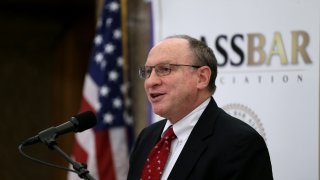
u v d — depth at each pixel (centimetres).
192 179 241
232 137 243
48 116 817
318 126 325
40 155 802
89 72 465
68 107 780
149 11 442
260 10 346
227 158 238
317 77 327
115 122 452
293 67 332
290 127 331
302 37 331
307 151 327
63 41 799
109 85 455
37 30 795
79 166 235
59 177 783
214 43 360
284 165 332
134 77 478
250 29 348
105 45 461
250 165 238
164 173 255
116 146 450
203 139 249
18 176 797
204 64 261
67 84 782
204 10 367
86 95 462
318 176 324
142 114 472
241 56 349
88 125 255
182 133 260
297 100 330
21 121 806
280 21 339
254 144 242
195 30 370
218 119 256
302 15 333
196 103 261
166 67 256
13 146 802
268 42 341
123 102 458
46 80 820
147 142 283
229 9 356
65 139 773
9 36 792
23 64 809
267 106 338
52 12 780
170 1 383
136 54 478
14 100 805
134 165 280
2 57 800
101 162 446
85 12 774
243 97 346
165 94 255
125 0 465
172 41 262
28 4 761
